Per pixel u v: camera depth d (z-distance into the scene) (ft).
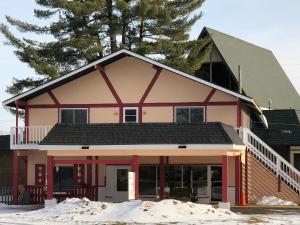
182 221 77.00
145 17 139.54
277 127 124.26
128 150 92.43
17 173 106.42
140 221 77.10
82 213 82.38
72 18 140.67
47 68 136.15
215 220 78.07
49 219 79.71
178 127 93.91
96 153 93.40
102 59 106.52
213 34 144.25
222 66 142.00
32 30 142.92
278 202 101.35
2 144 143.84
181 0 146.92
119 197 108.37
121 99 109.29
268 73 164.55
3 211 93.91
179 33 143.84
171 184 107.34
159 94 108.27
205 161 106.73
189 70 137.59
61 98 110.93
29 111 111.45
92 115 109.81
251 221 77.00
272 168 103.81
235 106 105.60
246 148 103.71
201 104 106.73
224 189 90.33
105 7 140.36
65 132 95.40
